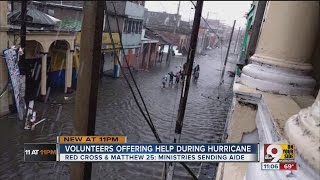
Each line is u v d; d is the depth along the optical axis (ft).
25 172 31.37
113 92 69.00
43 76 54.03
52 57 63.00
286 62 14.23
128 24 86.69
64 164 33.78
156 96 70.79
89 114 9.20
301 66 14.06
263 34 13.43
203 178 30.91
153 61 116.98
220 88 90.12
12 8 57.67
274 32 11.42
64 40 58.80
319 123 6.76
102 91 68.28
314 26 9.70
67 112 51.39
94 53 8.65
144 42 102.58
